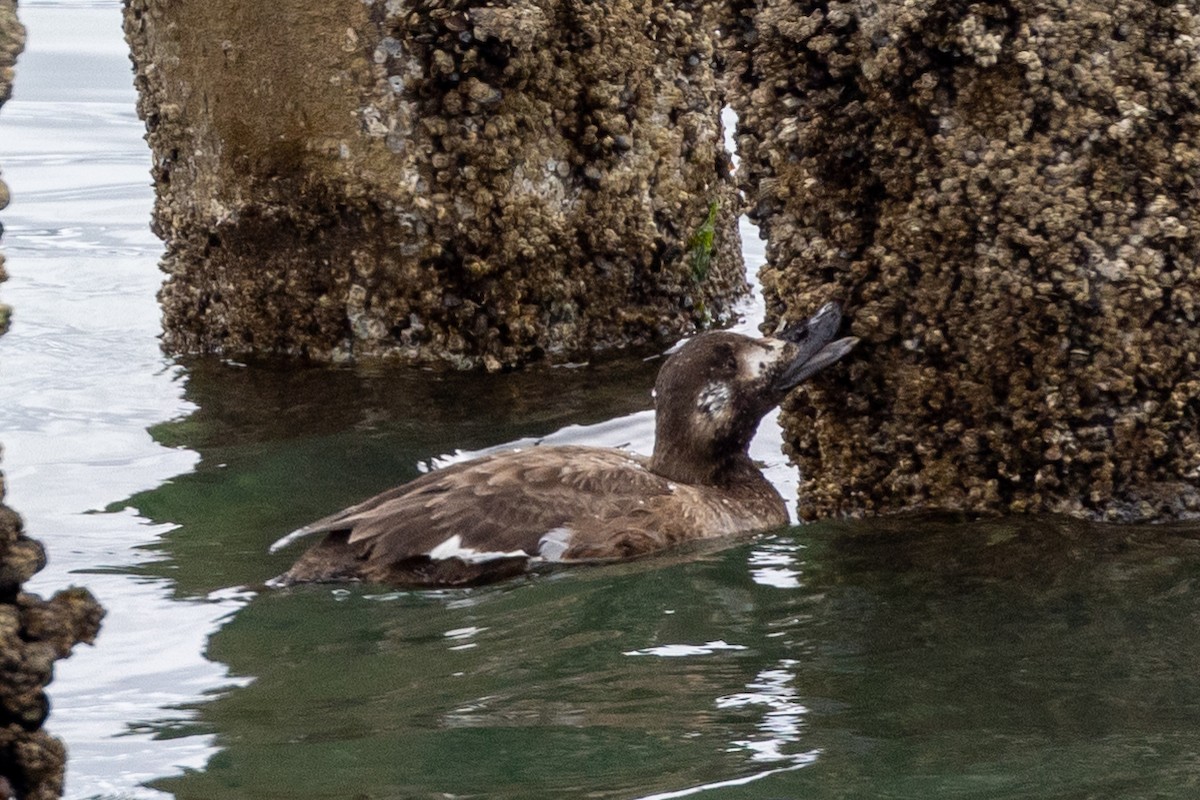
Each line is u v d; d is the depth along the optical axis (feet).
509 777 27.84
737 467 44.47
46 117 83.15
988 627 33.83
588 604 36.83
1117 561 36.81
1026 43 36.04
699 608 36.22
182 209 57.36
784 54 37.70
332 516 41.47
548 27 53.78
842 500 40.65
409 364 55.21
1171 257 37.27
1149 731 28.71
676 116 57.52
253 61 53.78
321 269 55.26
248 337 56.80
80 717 30.94
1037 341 37.91
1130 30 36.32
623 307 57.21
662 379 44.57
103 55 92.43
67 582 37.96
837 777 27.40
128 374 55.06
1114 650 32.37
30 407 51.19
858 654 32.89
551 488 41.01
